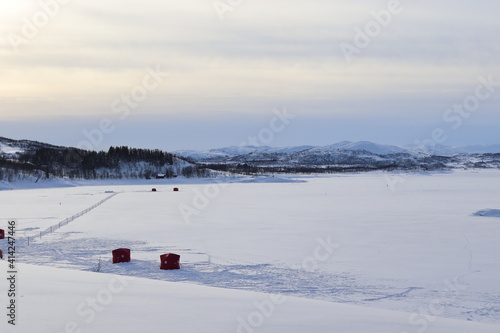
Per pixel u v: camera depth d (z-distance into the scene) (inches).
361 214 2422.5
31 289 657.0
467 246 1440.7
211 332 486.3
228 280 1014.4
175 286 765.3
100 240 1610.5
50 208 2942.9
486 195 3777.1
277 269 1129.4
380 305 824.9
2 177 5615.2
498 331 558.9
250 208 2861.7
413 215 2343.8
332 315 582.6
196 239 1627.7
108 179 6796.3
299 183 6609.3
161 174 7308.1
